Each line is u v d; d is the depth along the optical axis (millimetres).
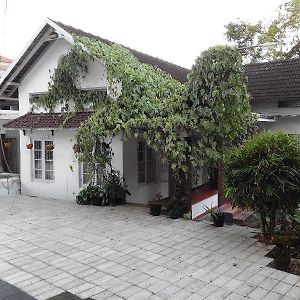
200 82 8328
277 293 4914
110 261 6051
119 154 10445
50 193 11781
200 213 9672
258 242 6996
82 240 7176
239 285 5148
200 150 8242
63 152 11391
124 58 10617
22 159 12398
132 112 8891
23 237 7398
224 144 8531
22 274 5520
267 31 20781
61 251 6547
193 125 8242
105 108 9242
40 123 11203
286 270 6023
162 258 6184
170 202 9156
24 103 12492
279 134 6793
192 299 4730
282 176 6223
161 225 8234
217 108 8188
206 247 6730
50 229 7973
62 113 11164
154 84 10133
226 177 6918
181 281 5270
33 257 6250
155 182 11930
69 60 10781
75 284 5164
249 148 6680
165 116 8648
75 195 11203
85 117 10477
